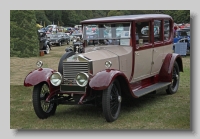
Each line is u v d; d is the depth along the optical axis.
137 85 7.23
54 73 5.95
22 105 7.25
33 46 19.58
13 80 10.50
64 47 28.67
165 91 8.65
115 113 5.98
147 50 7.30
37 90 6.02
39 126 5.72
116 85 5.96
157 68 7.95
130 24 6.70
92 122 5.89
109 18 7.04
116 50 6.62
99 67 6.01
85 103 6.00
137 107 6.96
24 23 19.67
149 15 7.54
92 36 7.09
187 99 7.69
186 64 14.14
